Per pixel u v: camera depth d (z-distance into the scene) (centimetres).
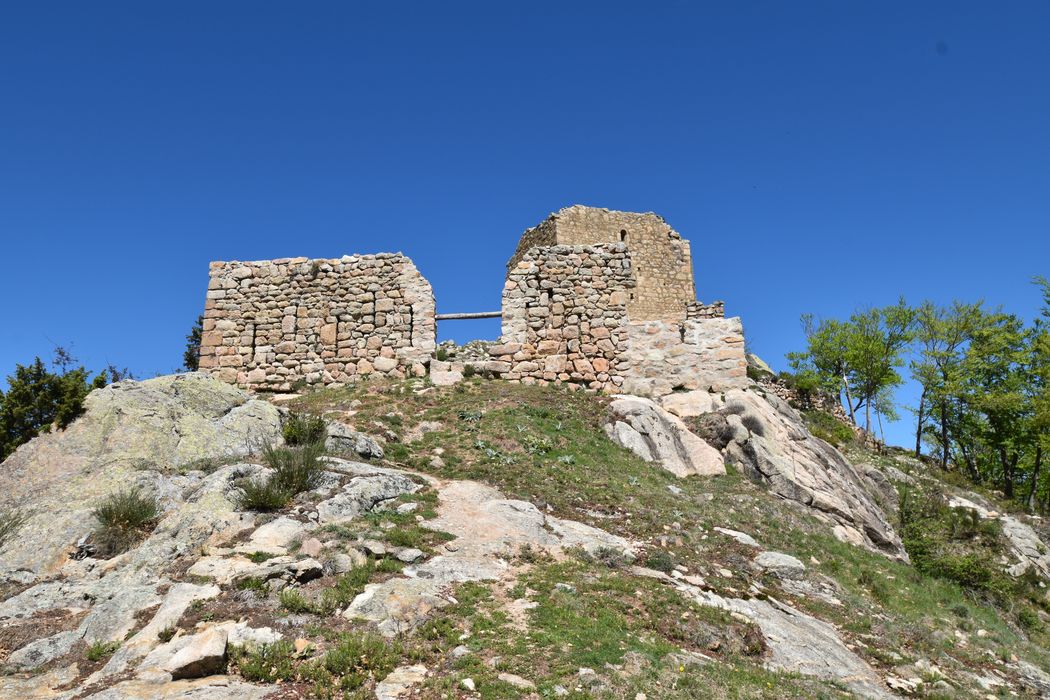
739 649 920
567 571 1054
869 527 1748
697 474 1775
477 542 1118
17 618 887
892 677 952
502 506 1259
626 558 1148
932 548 1803
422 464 1516
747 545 1337
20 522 1129
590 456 1688
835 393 3672
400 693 725
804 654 948
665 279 3828
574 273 2320
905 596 1342
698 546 1291
